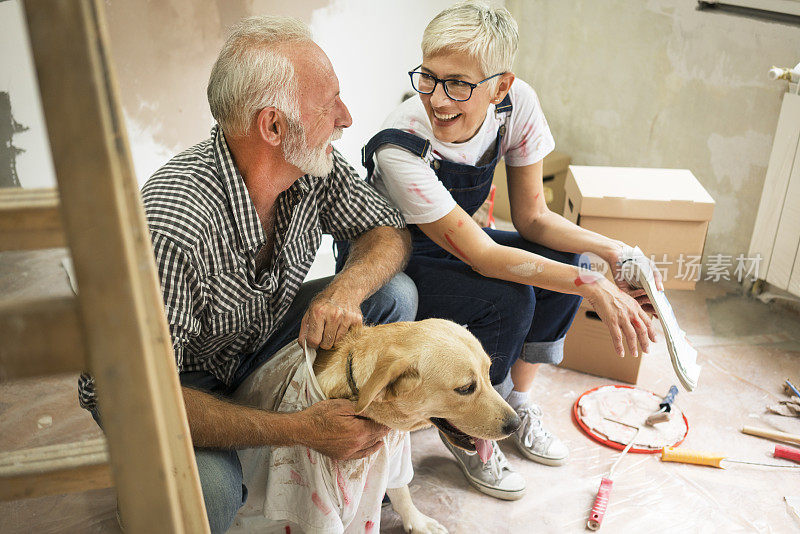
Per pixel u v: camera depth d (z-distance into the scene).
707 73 3.32
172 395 0.72
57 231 0.66
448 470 2.32
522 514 2.14
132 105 2.86
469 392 1.58
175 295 1.53
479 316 2.16
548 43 4.13
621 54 3.70
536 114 2.22
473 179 2.20
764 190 3.05
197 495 0.78
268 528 1.87
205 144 1.73
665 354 2.96
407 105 2.18
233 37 1.57
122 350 0.59
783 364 2.88
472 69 1.88
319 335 1.65
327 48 3.41
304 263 1.91
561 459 2.34
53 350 0.59
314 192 1.88
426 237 2.34
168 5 2.80
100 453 0.84
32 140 2.52
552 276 2.00
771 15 2.99
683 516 2.14
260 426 1.52
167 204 1.53
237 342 1.83
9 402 2.31
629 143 3.83
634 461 2.37
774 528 2.09
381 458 1.66
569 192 2.88
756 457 2.38
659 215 2.58
